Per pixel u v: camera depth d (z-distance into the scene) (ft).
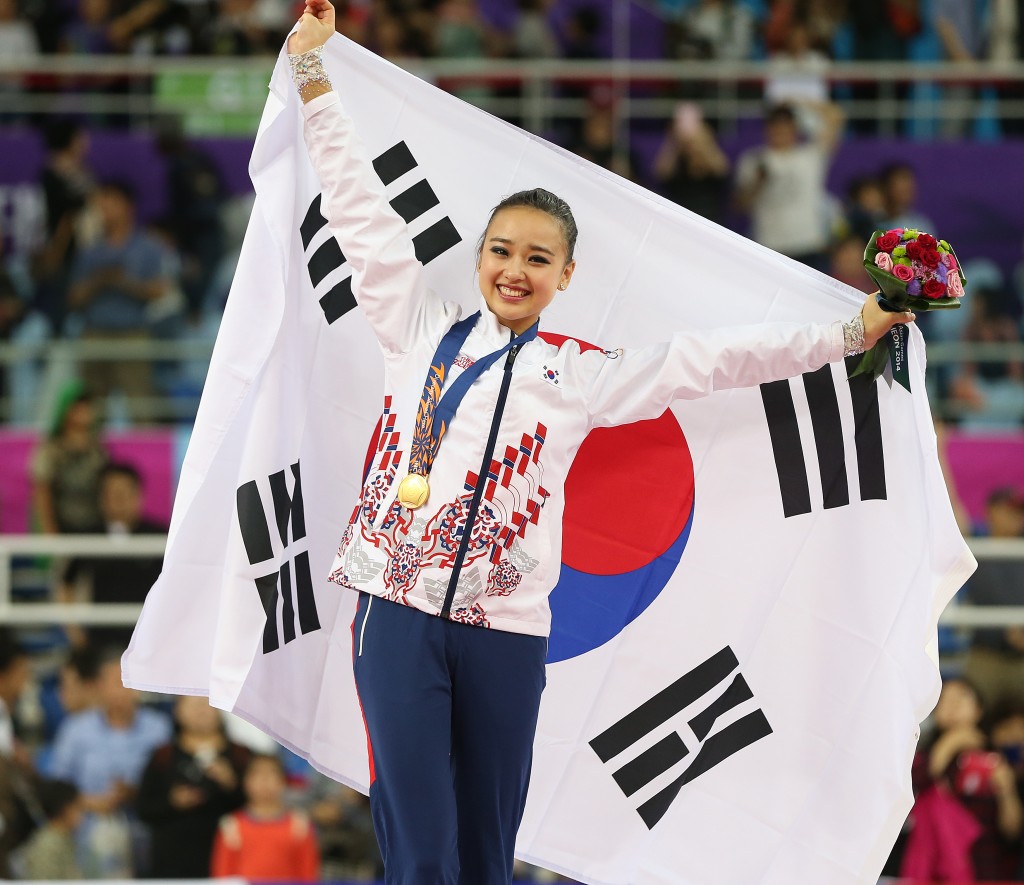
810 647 37.42
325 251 36.86
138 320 95.20
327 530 36.91
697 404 37.81
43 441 82.79
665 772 37.76
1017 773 66.23
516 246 31.89
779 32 105.09
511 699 30.78
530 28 104.37
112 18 104.53
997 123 104.99
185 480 34.86
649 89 102.94
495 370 31.50
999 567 73.36
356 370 36.91
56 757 67.82
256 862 64.34
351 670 36.76
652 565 37.86
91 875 65.57
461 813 31.32
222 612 34.55
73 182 98.43
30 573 81.82
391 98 37.68
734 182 99.50
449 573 30.42
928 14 105.40
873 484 36.99
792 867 37.24
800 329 33.63
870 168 100.53
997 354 95.76
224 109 102.37
